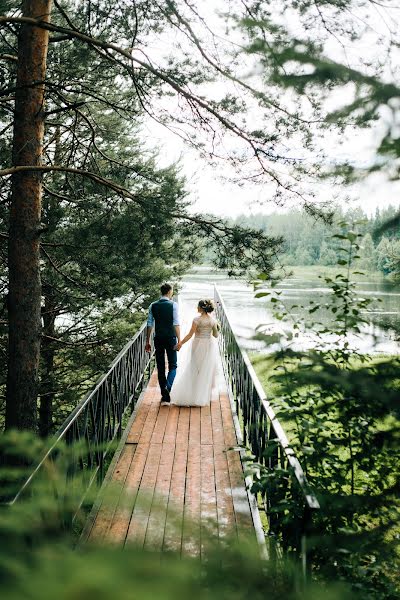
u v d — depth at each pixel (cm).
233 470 549
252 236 711
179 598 52
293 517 272
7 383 730
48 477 99
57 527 73
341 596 72
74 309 1113
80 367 1204
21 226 723
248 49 126
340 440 297
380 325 133
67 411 1218
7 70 812
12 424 718
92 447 115
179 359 1140
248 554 74
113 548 56
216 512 446
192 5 602
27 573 50
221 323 1302
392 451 185
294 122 584
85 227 941
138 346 968
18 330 722
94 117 1086
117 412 664
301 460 314
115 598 48
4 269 969
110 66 813
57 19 905
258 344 159
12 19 598
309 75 122
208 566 69
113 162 948
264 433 431
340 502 131
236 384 795
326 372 117
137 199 800
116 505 82
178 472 545
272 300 347
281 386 156
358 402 147
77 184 931
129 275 1048
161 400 811
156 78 706
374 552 117
